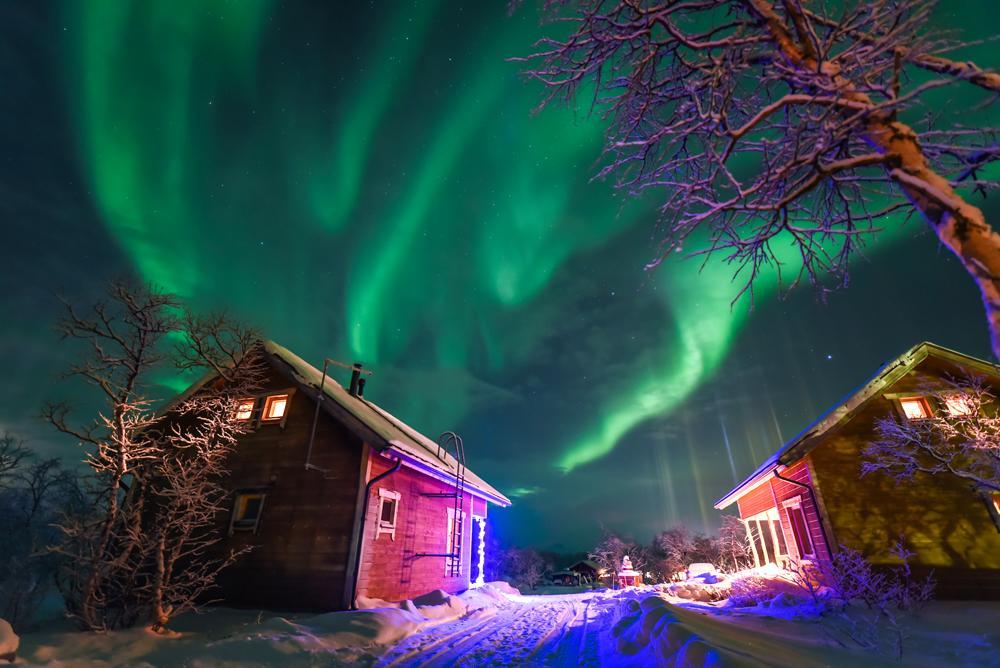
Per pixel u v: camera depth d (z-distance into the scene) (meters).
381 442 11.28
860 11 3.12
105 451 8.01
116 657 6.33
